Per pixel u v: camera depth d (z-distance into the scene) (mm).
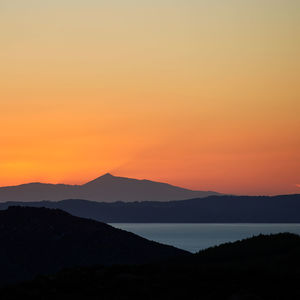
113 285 99062
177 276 103938
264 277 103562
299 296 93875
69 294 95500
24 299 93375
